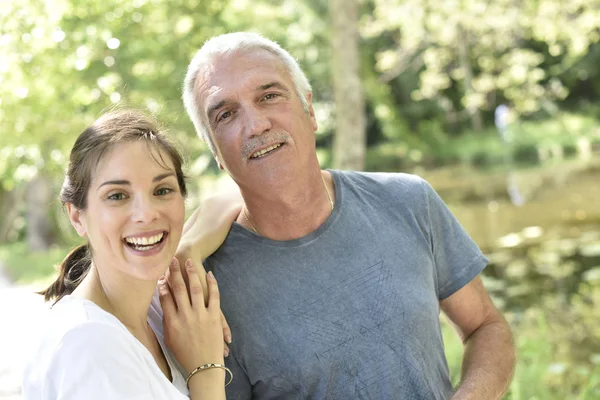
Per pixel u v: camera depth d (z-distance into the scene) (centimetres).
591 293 818
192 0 996
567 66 2678
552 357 610
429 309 236
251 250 232
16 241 2164
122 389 170
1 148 739
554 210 1404
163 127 200
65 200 195
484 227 1299
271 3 1647
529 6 1501
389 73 2648
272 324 228
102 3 670
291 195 226
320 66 2253
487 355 247
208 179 1683
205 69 232
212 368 211
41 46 586
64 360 169
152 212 187
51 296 210
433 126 2886
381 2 1600
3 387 498
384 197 242
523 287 863
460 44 2086
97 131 189
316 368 226
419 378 230
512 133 2742
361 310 229
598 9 1418
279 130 225
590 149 2489
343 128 1146
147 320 219
